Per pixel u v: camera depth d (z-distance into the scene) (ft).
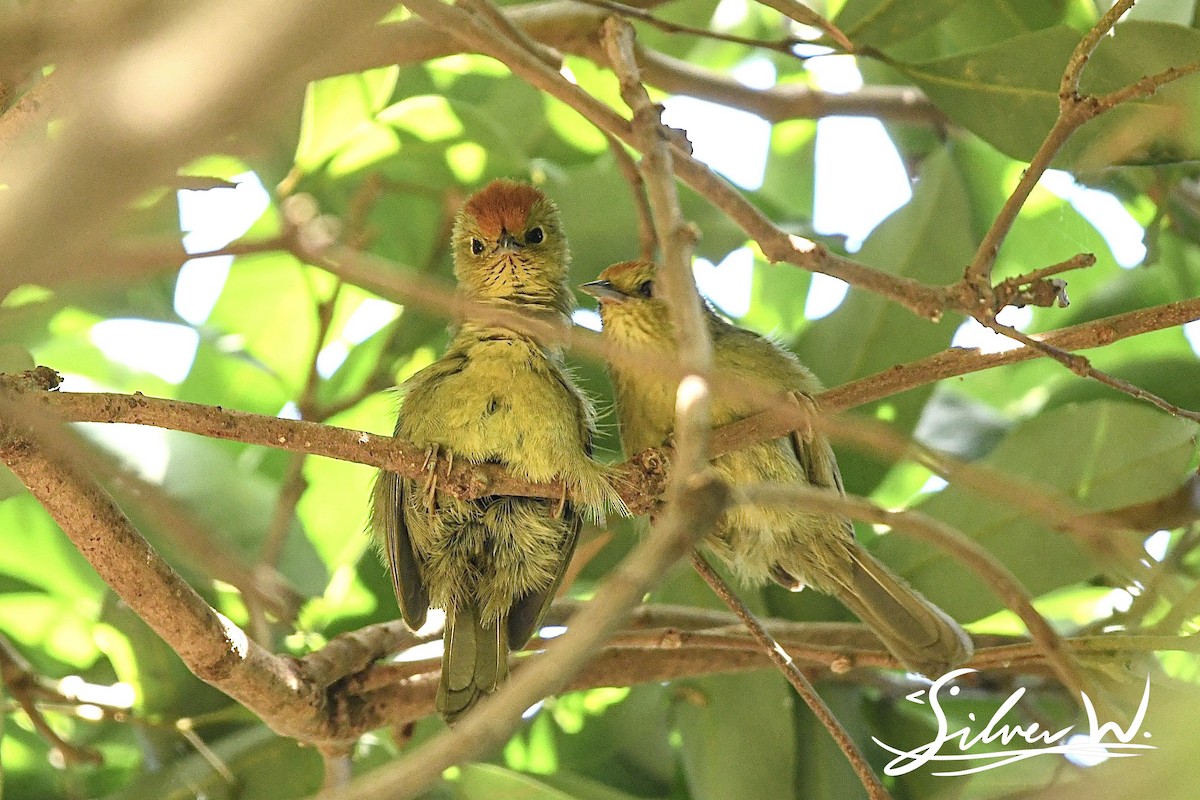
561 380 29.68
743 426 27.40
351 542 35.78
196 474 32.12
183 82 7.11
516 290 32.96
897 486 36.50
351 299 39.27
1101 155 28.63
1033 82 29.48
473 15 25.07
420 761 10.81
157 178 7.41
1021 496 17.20
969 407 36.68
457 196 35.17
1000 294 21.13
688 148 24.03
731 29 45.06
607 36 23.65
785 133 43.70
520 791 28.91
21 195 7.20
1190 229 36.52
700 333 15.99
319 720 27.32
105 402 21.81
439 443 28.55
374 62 28.45
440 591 29.91
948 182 35.40
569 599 33.42
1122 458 31.60
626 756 34.24
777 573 32.37
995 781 31.78
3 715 30.45
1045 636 16.53
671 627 29.84
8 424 21.09
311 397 32.99
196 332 37.09
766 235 20.31
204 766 31.14
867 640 31.73
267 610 26.05
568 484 28.37
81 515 22.71
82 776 32.76
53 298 21.29
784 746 31.65
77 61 7.14
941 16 30.68
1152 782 10.57
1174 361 35.19
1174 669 29.91
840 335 34.76
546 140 39.55
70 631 34.22
